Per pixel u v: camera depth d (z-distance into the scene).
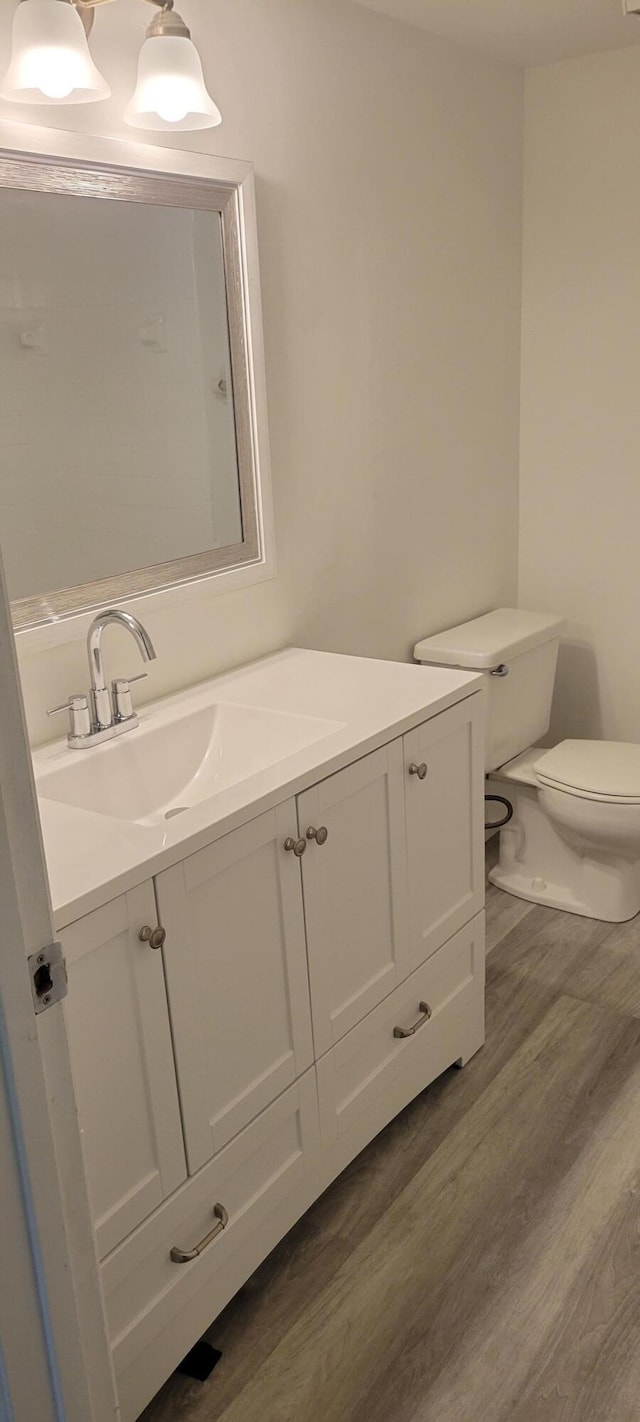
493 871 3.24
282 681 2.27
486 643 2.96
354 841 1.91
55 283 1.84
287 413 2.42
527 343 3.30
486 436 3.21
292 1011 1.81
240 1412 1.65
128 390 2.01
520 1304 1.80
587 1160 2.11
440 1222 1.98
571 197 3.11
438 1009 2.28
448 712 2.13
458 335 2.99
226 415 2.23
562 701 3.57
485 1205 2.02
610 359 3.17
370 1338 1.76
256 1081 1.75
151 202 1.98
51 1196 0.99
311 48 2.31
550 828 3.07
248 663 2.42
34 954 0.94
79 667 2.00
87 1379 1.07
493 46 2.82
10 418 1.81
